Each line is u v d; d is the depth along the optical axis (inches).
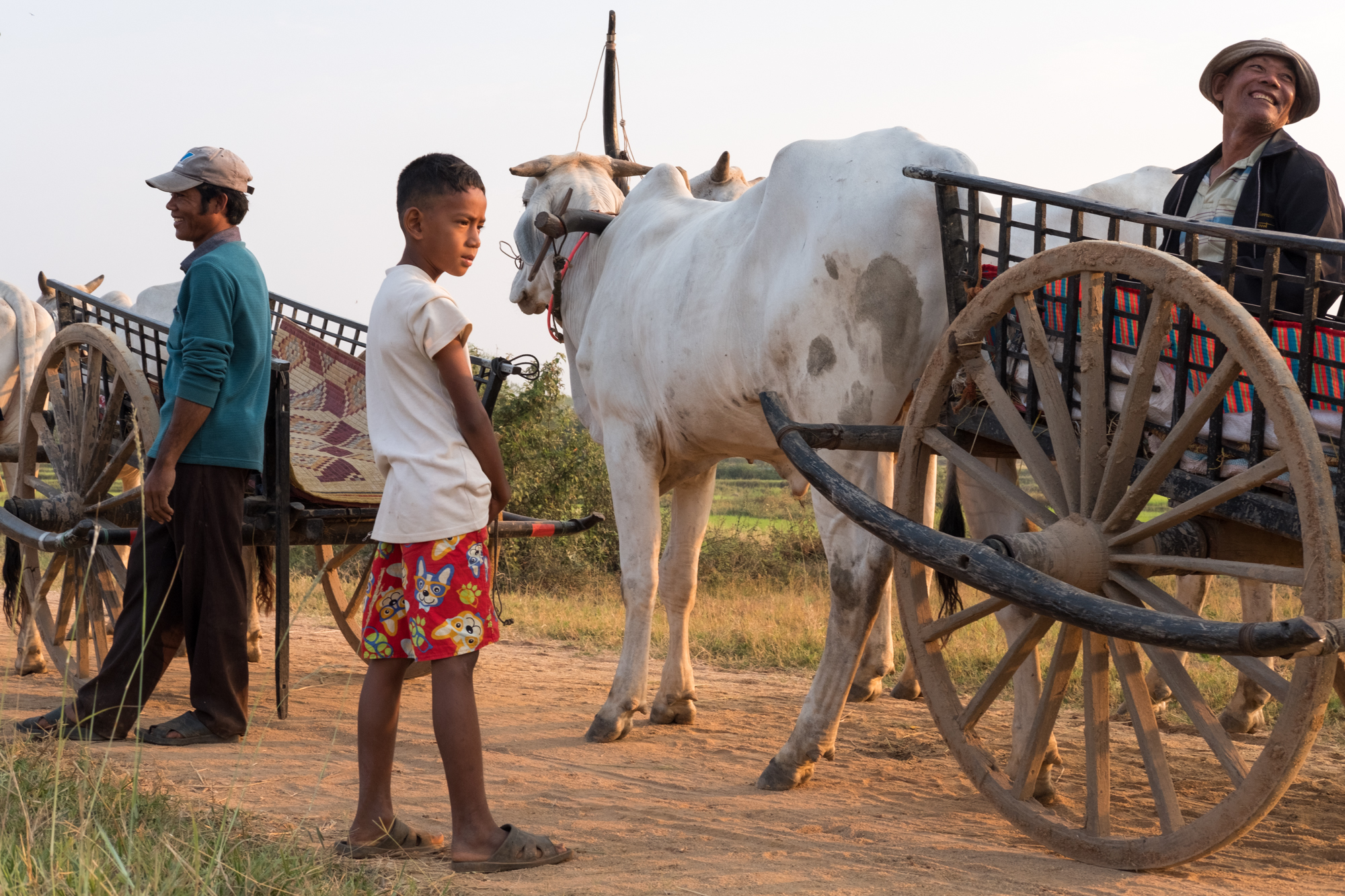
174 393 178.2
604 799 154.3
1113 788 168.7
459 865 115.0
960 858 127.6
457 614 114.8
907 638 146.2
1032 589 109.0
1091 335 124.8
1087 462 125.0
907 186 154.3
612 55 274.1
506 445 547.5
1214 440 119.6
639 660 201.2
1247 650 93.5
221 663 179.5
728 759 185.9
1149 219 120.7
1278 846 137.9
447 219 122.0
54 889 88.1
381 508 117.0
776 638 321.1
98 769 136.2
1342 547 108.3
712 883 115.0
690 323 182.2
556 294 234.1
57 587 336.5
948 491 204.5
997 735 209.3
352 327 250.5
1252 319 107.0
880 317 154.3
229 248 180.2
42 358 222.1
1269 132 163.5
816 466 137.6
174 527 177.6
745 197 183.6
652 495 202.5
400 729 199.2
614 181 256.2
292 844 114.1
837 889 114.2
